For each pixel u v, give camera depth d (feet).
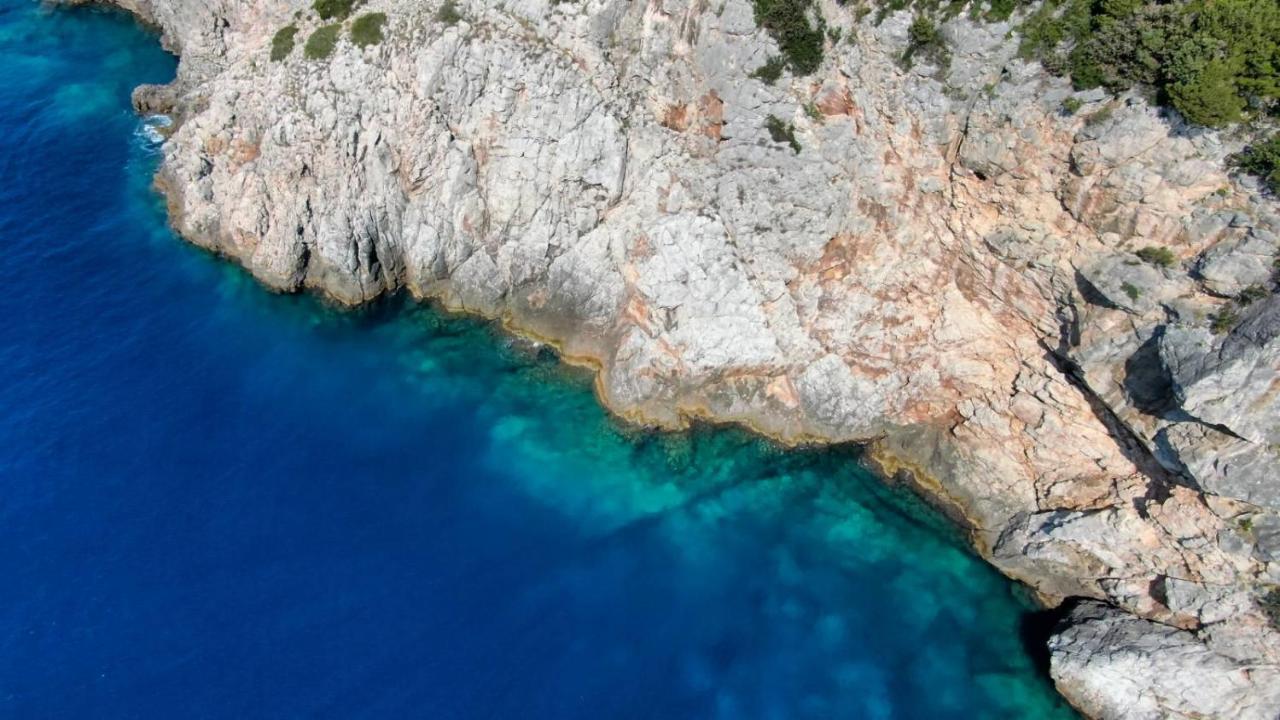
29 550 158.92
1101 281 136.46
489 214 191.11
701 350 177.06
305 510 167.73
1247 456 126.72
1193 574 142.82
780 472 178.50
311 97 191.62
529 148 181.78
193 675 145.28
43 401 180.14
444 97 184.55
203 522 164.55
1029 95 135.54
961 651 154.40
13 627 149.48
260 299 203.51
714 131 168.04
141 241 214.28
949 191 151.02
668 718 144.66
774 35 155.12
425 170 189.78
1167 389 134.21
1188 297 130.11
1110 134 130.00
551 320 192.95
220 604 153.79
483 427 183.32
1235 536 134.62
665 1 163.53
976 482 169.17
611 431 183.32
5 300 197.47
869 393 175.52
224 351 193.06
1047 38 131.95
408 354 195.11
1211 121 121.60
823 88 156.04
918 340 167.63
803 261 170.30
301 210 196.54
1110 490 153.17
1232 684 137.59
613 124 175.11
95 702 142.00
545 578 161.17
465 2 182.60
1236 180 124.06
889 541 168.96
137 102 246.27
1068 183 136.77
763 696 148.05
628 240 181.68
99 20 286.25
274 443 177.88
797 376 178.29
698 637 154.92
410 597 156.66
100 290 202.39
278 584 156.97
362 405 185.57
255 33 211.41
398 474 174.70
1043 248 143.33
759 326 175.42
